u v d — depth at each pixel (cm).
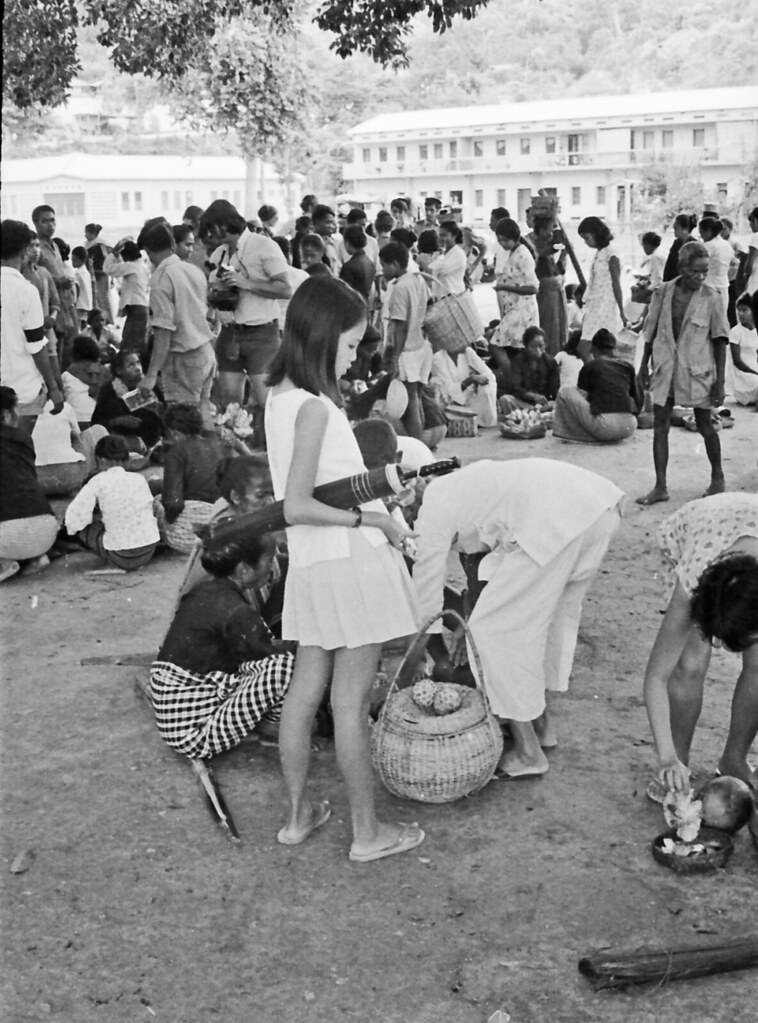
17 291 712
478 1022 297
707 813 369
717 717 466
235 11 1602
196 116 2911
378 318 1266
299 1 2262
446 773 389
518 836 382
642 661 527
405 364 904
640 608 596
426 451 500
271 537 444
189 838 387
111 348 1238
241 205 4172
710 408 794
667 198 4441
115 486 659
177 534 683
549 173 4775
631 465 924
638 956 309
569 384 1134
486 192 4909
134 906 349
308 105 2877
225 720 428
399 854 373
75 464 825
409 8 1048
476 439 1052
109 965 323
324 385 349
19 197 4019
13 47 1469
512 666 405
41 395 748
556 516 396
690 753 434
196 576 457
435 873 362
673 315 780
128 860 374
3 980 317
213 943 331
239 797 412
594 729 458
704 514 372
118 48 1556
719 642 330
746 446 987
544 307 1253
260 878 362
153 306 859
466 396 1093
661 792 396
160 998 309
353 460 353
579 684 503
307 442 341
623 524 754
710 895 347
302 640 359
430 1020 298
